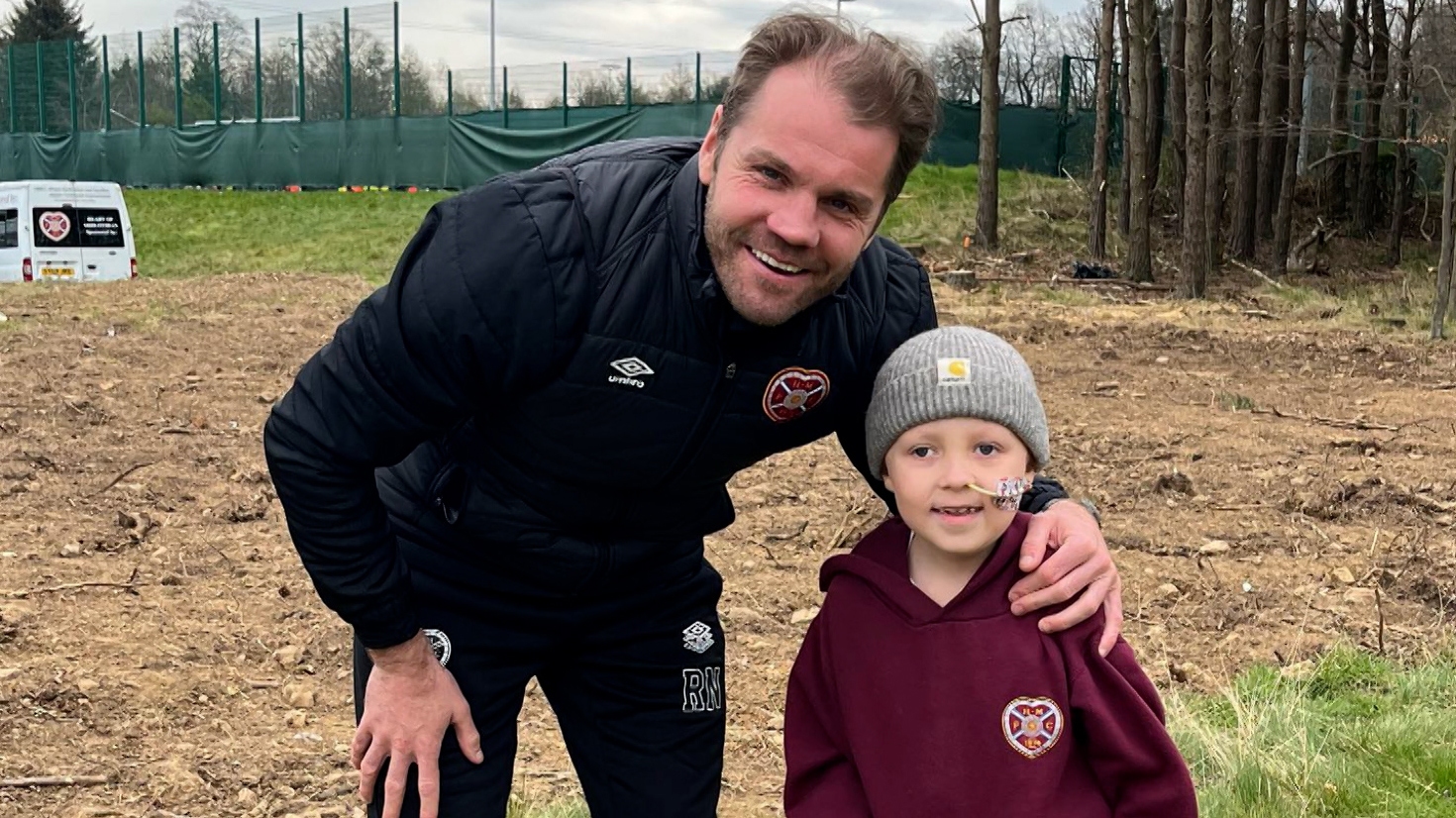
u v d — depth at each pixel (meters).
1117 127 31.14
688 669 2.90
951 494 2.48
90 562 6.45
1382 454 9.23
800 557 6.91
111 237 23.97
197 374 11.36
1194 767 4.21
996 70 24.62
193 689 5.04
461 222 2.33
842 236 2.26
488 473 2.60
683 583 2.87
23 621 5.55
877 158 2.21
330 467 2.37
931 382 2.48
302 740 4.66
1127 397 11.56
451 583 2.68
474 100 32.59
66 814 4.05
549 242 2.32
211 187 35.09
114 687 4.97
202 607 5.91
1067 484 8.35
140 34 36.47
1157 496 8.05
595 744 2.89
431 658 2.61
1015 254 24.39
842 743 2.67
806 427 2.65
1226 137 24.97
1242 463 8.86
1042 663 2.47
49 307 15.41
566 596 2.71
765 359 2.46
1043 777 2.45
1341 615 5.96
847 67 2.17
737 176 2.23
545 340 2.33
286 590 6.12
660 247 2.36
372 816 2.71
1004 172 29.95
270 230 29.58
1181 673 5.28
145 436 9.05
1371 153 29.33
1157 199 28.52
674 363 2.39
